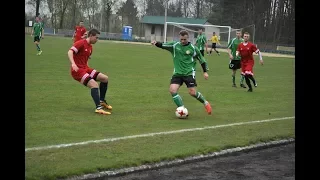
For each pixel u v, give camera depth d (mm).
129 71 18266
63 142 6508
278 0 57594
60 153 5887
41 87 12234
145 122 8391
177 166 5938
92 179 5156
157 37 71125
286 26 56688
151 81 15133
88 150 6121
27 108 9172
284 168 6047
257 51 13898
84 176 5137
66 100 10391
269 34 57531
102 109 9258
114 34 60375
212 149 6598
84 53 9125
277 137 7574
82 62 9195
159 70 19406
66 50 28484
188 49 9008
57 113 8797
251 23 59531
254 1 60406
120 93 12023
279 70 23938
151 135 7246
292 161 6395
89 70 9273
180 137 7207
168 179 5375
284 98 12703
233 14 63875
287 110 10461
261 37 57656
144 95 11859
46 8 65062
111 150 6188
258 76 20172
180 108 8969
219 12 66875
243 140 7191
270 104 11438
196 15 81125
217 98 12125
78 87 12562
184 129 7879
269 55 42125
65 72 16094
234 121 8891
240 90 14242
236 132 7785
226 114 9703
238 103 11445
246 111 10203
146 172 5590
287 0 56938
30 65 18141
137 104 10438
